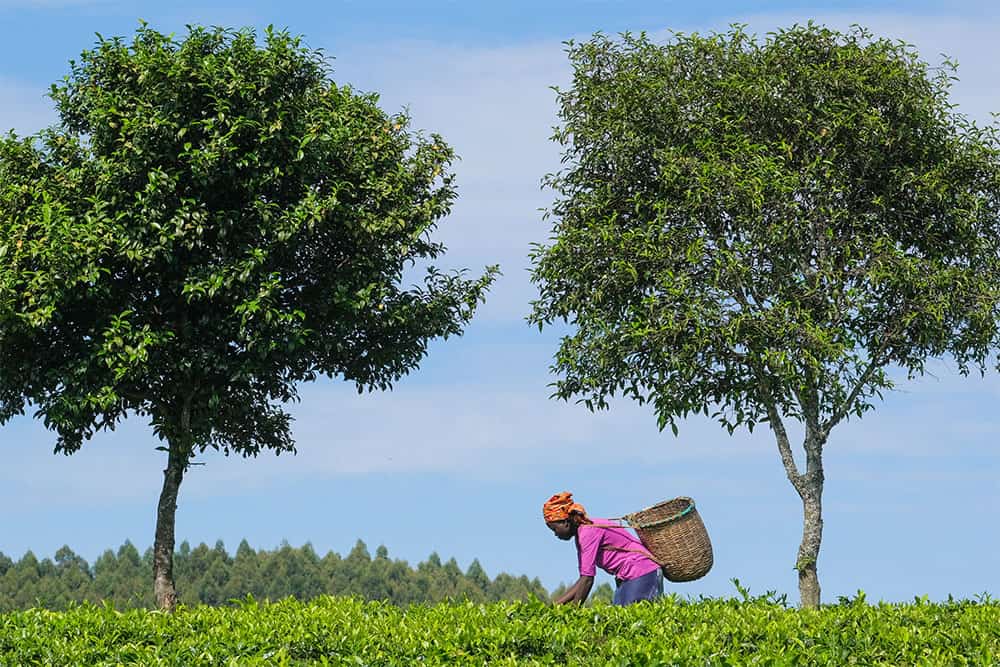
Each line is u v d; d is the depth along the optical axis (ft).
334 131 63.05
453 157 68.54
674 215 61.21
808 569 60.64
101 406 58.54
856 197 61.57
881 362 62.13
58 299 57.36
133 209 59.57
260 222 60.49
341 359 67.26
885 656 35.09
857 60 61.87
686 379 58.95
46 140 64.13
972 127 62.28
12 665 38.34
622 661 33.60
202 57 62.13
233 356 62.85
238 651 38.06
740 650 35.86
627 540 41.65
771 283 59.26
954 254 62.18
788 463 61.41
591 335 61.82
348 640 38.14
